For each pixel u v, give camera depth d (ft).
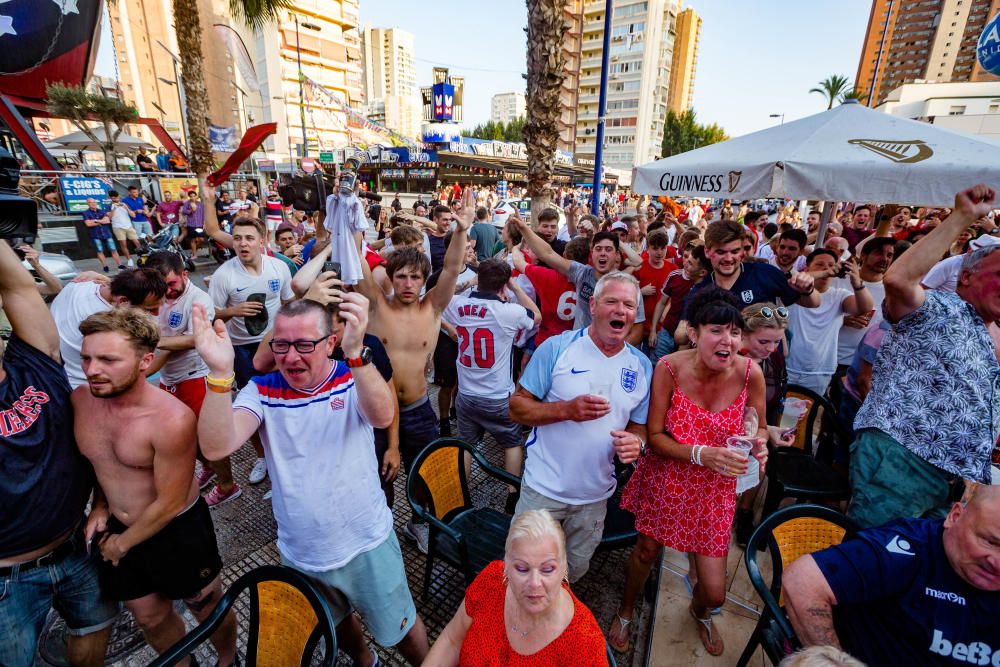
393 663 7.77
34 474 5.54
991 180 9.36
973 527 4.42
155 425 5.74
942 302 7.14
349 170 9.89
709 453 6.53
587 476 7.26
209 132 41.81
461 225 9.96
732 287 11.49
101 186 38.58
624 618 8.01
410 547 10.22
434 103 158.10
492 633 5.03
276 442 5.90
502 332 10.67
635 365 7.41
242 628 8.21
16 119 35.42
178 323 10.70
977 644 4.64
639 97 236.43
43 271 11.98
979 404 6.85
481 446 14.70
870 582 4.96
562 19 19.20
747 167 12.55
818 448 12.03
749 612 8.78
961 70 246.47
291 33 189.26
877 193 10.58
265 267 12.96
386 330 10.05
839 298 11.37
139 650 7.86
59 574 5.95
